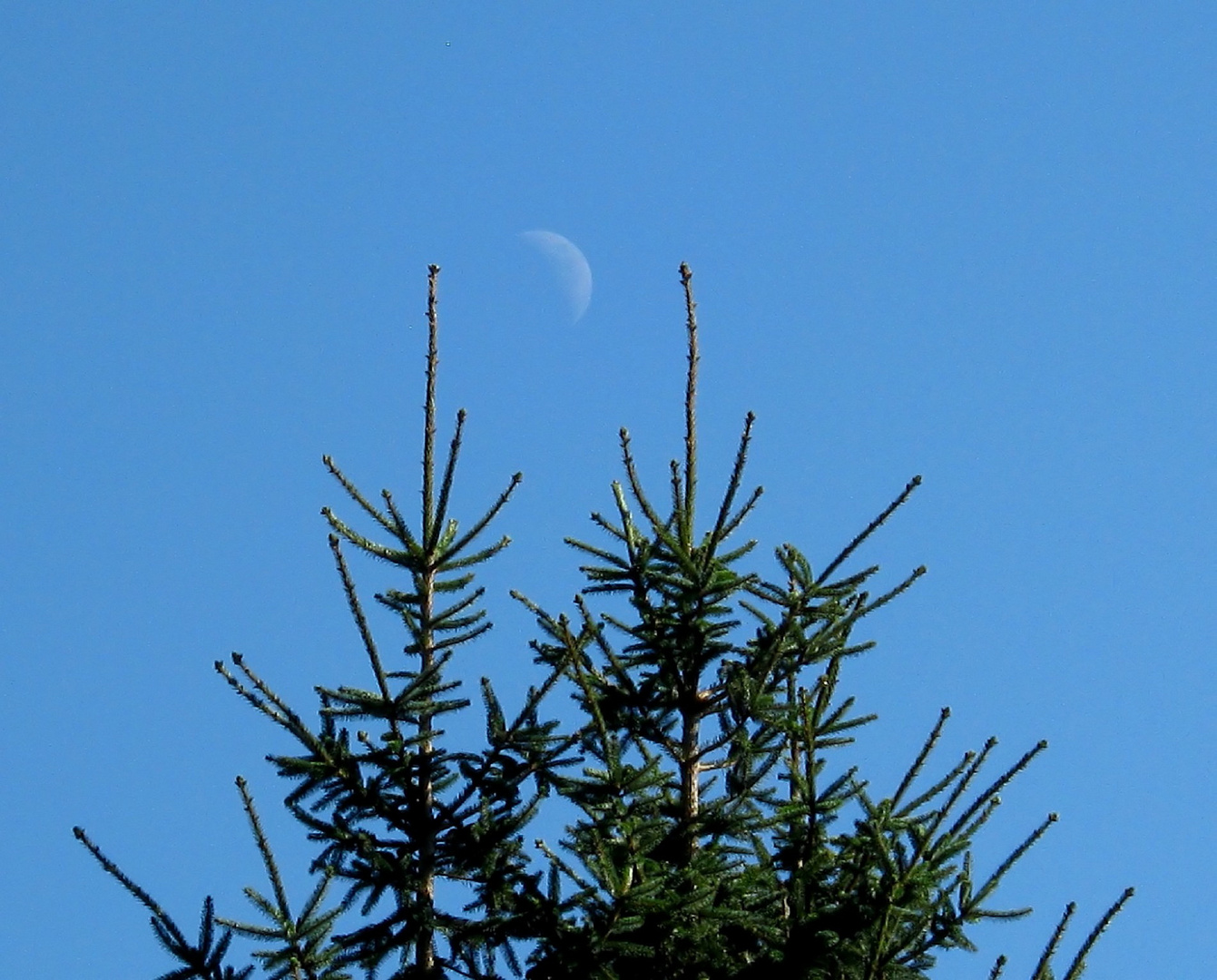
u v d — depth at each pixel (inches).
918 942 1336.1
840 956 1334.9
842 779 1370.6
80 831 1245.7
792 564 1469.0
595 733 1456.7
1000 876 1318.9
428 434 1429.6
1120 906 1279.5
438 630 1417.3
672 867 1440.7
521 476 1443.2
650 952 1311.5
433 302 1439.5
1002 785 1298.0
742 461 1456.7
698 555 1494.8
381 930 1325.0
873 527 1446.9
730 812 1469.0
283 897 1274.6
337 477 1413.6
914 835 1306.6
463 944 1359.5
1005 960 1266.0
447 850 1370.6
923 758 1301.7
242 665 1300.4
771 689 1480.1
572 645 1349.7
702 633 1493.6
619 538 1517.0
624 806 1373.0
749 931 1422.2
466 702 1355.8
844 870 1395.2
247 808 1277.1
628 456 1493.6
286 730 1316.4
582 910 1369.3
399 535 1421.0
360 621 1318.9
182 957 1245.7
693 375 1510.8
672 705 1524.4
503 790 1373.0
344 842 1341.0
